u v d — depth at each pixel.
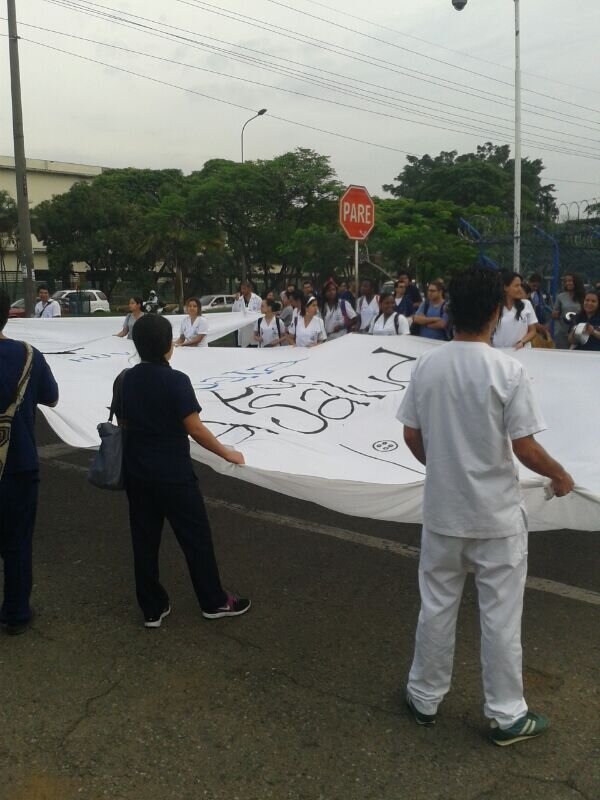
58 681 3.60
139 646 3.93
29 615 4.10
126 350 7.92
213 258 44.12
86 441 4.81
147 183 49.69
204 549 4.05
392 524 5.81
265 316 10.02
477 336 2.89
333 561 5.08
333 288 10.71
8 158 57.88
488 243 15.34
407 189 55.94
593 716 3.26
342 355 6.39
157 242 40.44
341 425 5.00
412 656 3.80
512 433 2.78
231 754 3.03
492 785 2.83
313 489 3.96
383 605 4.40
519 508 2.92
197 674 3.64
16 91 16.72
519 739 3.05
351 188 9.72
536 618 4.19
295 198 35.28
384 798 2.77
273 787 2.83
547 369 5.30
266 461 4.31
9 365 3.84
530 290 10.84
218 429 4.96
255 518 5.97
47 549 5.32
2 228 42.81
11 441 3.89
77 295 38.94
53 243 43.97
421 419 2.98
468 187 43.34
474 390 2.81
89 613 4.32
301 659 3.78
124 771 2.93
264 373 6.25
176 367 6.82
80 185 44.22
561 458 4.32
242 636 4.03
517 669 3.00
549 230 15.17
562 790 2.80
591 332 7.49
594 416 4.63
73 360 7.33
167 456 3.85
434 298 8.65
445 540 2.95
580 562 5.01
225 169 35.78
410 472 4.18
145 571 4.02
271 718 3.27
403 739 3.11
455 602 3.06
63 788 2.83
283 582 4.73
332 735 3.15
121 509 6.20
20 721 3.27
